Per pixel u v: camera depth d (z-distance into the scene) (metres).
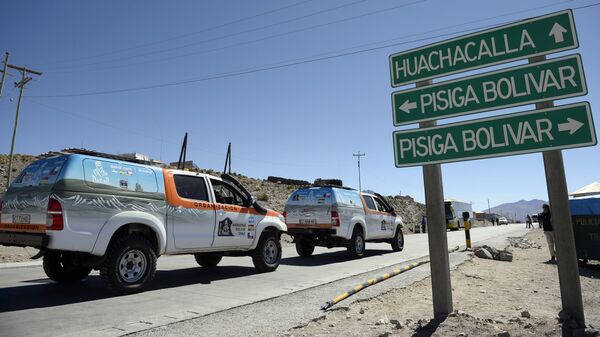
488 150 4.60
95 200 6.17
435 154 4.94
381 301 6.27
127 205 6.57
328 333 4.56
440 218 4.95
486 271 9.95
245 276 8.86
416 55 5.25
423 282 7.97
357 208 13.09
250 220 9.00
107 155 6.80
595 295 7.10
